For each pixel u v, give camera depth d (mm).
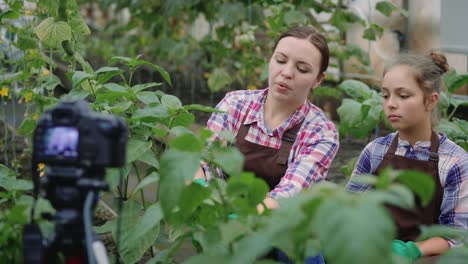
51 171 1964
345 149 5816
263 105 3318
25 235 2033
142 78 8234
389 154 3295
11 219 2438
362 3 6965
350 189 3371
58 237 1996
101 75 3434
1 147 5496
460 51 5605
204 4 7680
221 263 1985
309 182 3113
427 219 3145
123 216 2887
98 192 2002
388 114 3242
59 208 1984
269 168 3219
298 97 3205
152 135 3215
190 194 2258
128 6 8281
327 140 3215
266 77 5312
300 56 3150
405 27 6543
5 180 2932
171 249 2344
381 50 6789
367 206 1660
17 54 5539
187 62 8188
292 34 3203
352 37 7078
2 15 4473
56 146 1952
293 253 1979
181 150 2133
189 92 7859
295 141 3227
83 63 3816
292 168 3148
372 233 1611
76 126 1966
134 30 9727
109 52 8922
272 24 6051
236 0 7137
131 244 2699
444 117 4566
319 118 3277
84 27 4098
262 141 3256
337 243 1616
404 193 1745
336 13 6453
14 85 5480
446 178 3160
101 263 1903
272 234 1837
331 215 1652
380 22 6820
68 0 4070
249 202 2158
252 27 6719
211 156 2209
